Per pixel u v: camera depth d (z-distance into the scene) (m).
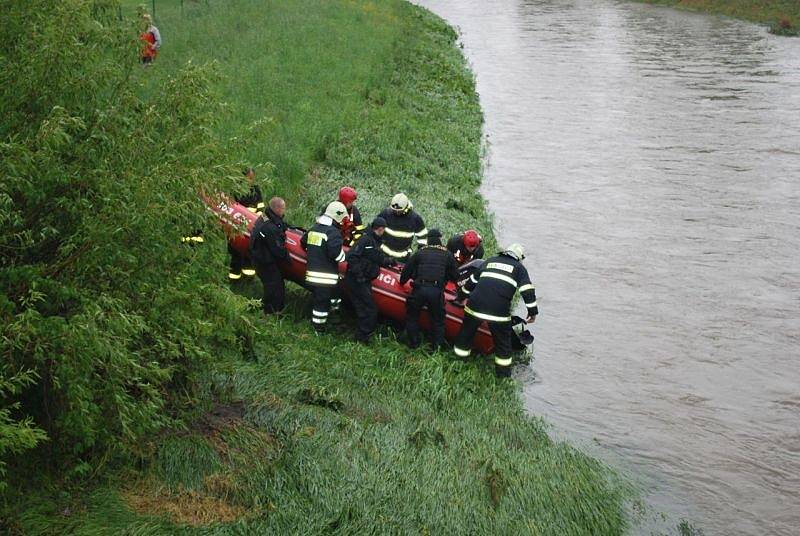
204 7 26.06
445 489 6.99
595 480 7.66
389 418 8.00
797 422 8.97
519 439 8.22
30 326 5.33
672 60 33.12
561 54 34.38
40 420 6.21
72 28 6.24
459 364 9.44
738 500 7.62
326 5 32.12
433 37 34.06
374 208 13.77
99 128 6.31
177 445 6.63
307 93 19.05
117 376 5.89
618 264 13.35
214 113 7.09
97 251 6.02
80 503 5.96
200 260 6.96
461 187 16.66
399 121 19.17
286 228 9.85
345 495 6.61
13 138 5.83
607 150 20.39
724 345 10.69
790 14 43.25
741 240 14.59
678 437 8.59
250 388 7.73
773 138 21.62
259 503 6.34
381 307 9.82
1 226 5.84
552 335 10.80
